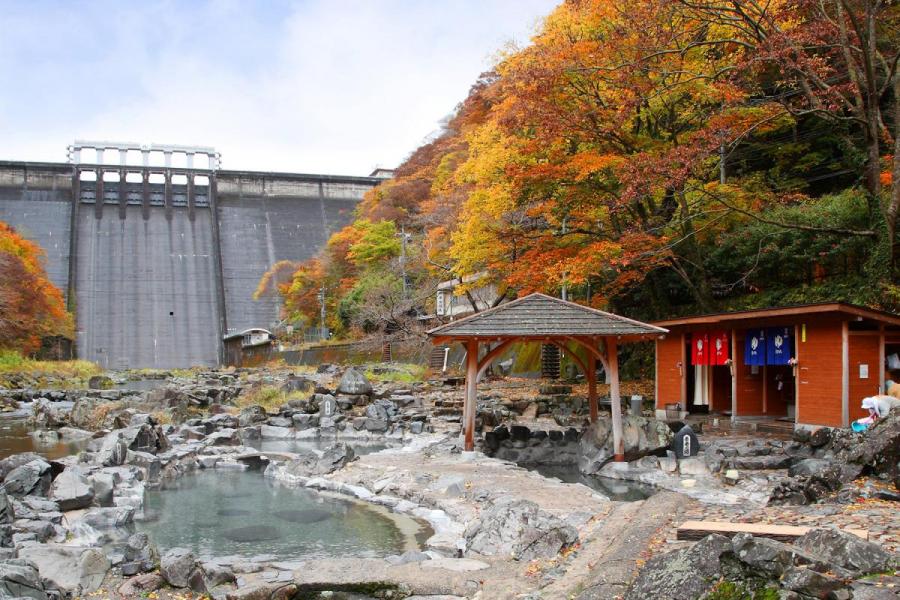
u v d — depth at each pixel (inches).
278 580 326.3
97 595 319.3
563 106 987.3
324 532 449.4
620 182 901.8
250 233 4500.5
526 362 1673.2
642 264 1013.2
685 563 241.3
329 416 1002.1
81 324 3668.8
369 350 2155.5
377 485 568.7
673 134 995.3
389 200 3326.8
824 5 821.2
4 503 415.2
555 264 943.7
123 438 684.1
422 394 1274.6
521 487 507.8
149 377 2452.0
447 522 459.2
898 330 668.7
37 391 1542.8
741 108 911.0
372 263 2834.6
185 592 325.1
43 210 4274.1
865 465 392.8
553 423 936.9
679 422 701.3
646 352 1323.8
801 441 597.0
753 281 1127.6
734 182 1058.7
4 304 2332.7
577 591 280.7
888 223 786.8
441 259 1833.2
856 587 217.2
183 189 4665.4
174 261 4165.8
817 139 1216.2
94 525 457.1
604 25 991.0
